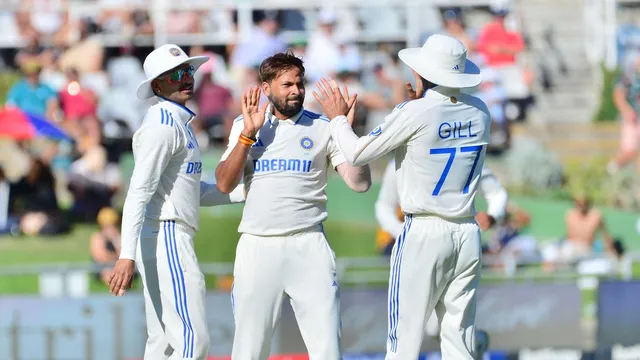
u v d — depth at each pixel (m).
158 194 22.02
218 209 45.94
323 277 21.92
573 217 50.84
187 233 22.27
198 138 52.84
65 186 53.34
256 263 21.89
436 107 21.38
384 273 45.09
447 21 57.97
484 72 56.56
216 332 36.34
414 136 21.44
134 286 43.41
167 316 22.06
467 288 22.19
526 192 54.25
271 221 21.80
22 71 56.53
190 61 22.17
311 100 51.88
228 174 21.44
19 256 48.00
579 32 62.34
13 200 51.66
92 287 44.91
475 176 22.00
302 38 57.47
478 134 21.78
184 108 22.30
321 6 57.72
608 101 59.34
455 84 21.19
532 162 54.56
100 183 52.12
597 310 39.44
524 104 59.34
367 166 22.25
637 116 58.09
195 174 22.36
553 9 62.53
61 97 53.81
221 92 53.66
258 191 21.88
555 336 39.41
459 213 21.69
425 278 21.66
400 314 21.88
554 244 50.53
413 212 21.73
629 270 47.94
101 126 53.78
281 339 35.91
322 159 22.11
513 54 57.78
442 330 22.45
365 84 55.62
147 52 57.28
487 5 58.66
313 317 21.89
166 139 21.56
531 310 39.50
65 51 56.62
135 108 54.75
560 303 39.66
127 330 36.88
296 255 21.86
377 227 48.25
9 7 57.44
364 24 57.62
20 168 53.66
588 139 58.38
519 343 39.38
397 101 55.09
